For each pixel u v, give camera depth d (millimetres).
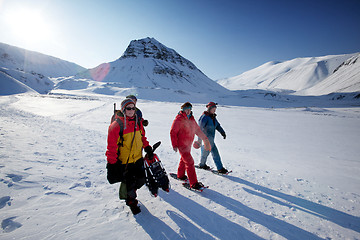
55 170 3238
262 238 2104
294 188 3537
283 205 2857
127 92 86188
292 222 2441
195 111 29984
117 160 2293
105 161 4180
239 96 106438
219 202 2816
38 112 22547
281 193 3275
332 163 6117
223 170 3914
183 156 3168
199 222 2285
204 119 3840
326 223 2447
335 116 29547
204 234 2078
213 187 3348
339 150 8406
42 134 6457
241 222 2363
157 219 2258
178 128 3184
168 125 14320
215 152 3941
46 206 2199
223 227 2234
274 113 29859
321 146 9234
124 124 2260
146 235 1951
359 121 22406
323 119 23875
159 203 2645
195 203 2732
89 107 30562
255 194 3172
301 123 19234
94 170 3521
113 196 2662
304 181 3977
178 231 2074
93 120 17172
